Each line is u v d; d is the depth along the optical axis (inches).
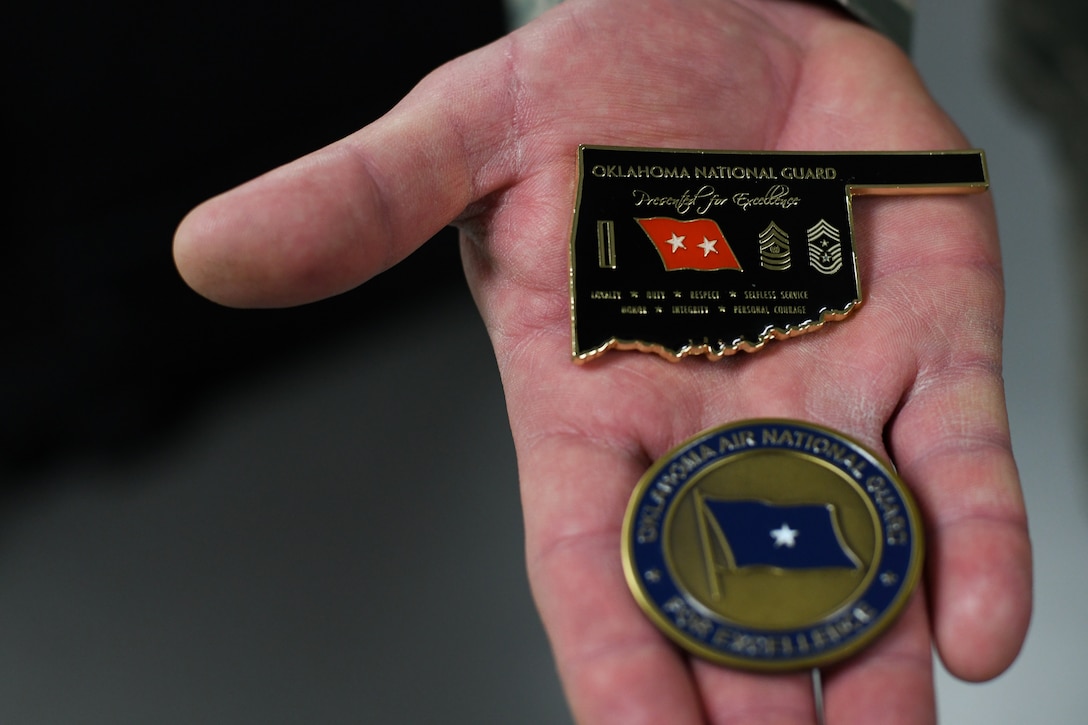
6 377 19.6
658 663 12.4
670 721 12.1
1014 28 21.9
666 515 13.0
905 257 14.6
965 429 13.5
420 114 14.4
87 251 19.1
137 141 18.9
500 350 14.5
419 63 19.8
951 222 14.7
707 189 14.7
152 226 19.3
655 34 15.4
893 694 12.3
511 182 14.8
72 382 20.0
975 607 12.4
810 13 16.7
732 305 14.2
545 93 14.9
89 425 20.6
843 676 12.5
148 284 19.6
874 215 14.9
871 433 13.7
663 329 14.1
